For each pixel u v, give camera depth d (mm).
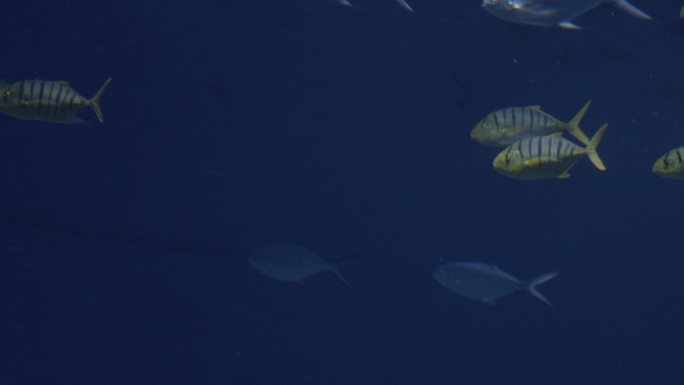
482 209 19672
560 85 14523
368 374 27375
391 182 18266
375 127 16047
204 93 14406
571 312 28484
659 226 21203
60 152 15773
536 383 30500
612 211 20297
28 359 21812
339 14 12133
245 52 13211
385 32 12680
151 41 12711
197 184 17391
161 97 14398
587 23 12242
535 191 19125
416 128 16094
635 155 17875
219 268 22625
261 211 18703
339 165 17469
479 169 17906
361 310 26078
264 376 25531
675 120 16156
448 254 21422
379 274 22656
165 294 22984
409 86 14461
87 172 16406
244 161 16938
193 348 24062
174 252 21172
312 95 14773
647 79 14328
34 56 12695
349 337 26781
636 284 25234
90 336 22578
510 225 20562
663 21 12062
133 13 12000
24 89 5910
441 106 15164
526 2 7211
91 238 18750
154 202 17672
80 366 22531
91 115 14133
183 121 15250
